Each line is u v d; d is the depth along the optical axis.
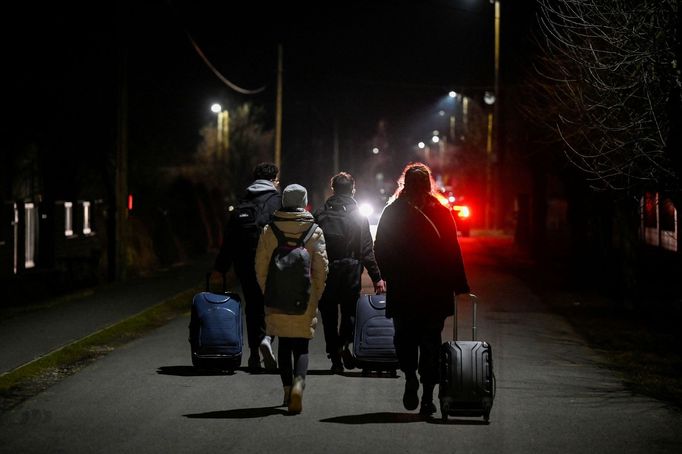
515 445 7.39
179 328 14.27
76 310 16.30
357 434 7.70
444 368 8.04
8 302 18.94
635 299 16.50
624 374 10.53
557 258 28.03
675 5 9.59
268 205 10.27
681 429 7.97
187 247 33.06
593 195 17.81
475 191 53.75
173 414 8.40
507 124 40.78
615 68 10.20
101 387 9.63
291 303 8.15
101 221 27.53
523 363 11.17
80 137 28.31
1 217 19.80
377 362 9.73
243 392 9.34
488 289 19.70
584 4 10.71
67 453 7.14
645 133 10.68
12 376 10.12
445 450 7.23
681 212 11.23
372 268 9.85
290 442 7.44
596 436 7.71
